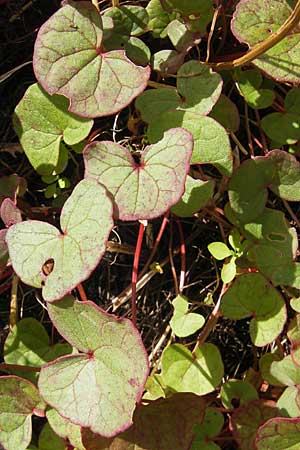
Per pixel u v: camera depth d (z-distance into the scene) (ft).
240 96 1.29
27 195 1.30
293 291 1.22
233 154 1.24
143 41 1.28
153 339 1.30
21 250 1.07
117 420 1.05
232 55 1.26
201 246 1.30
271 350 1.28
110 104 1.12
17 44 1.30
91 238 1.04
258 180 1.18
